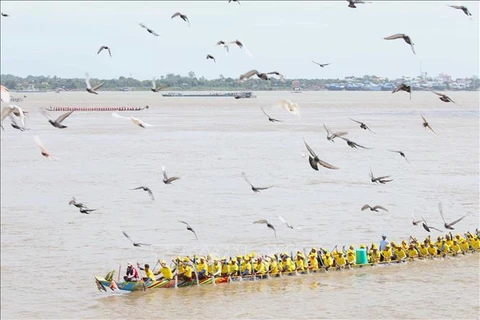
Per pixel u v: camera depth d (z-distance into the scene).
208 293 64.06
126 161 142.12
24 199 103.50
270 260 68.25
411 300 60.84
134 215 91.44
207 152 154.62
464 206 89.19
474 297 61.03
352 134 185.12
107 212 93.44
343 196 99.31
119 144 173.50
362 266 70.00
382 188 102.94
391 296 61.88
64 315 59.16
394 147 148.38
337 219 86.50
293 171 123.75
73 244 77.81
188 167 132.38
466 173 110.19
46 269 69.19
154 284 64.69
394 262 70.88
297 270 68.25
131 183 116.06
